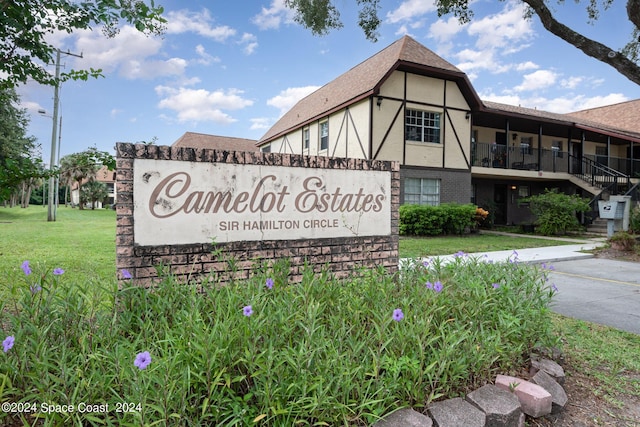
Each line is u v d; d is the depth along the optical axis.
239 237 3.53
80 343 1.96
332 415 1.74
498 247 10.23
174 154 3.25
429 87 14.02
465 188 14.78
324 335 2.15
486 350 2.36
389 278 3.15
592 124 18.97
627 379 2.78
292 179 3.83
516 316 2.74
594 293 5.59
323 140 16.14
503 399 2.12
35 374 1.69
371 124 12.95
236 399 1.69
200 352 1.75
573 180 17.39
